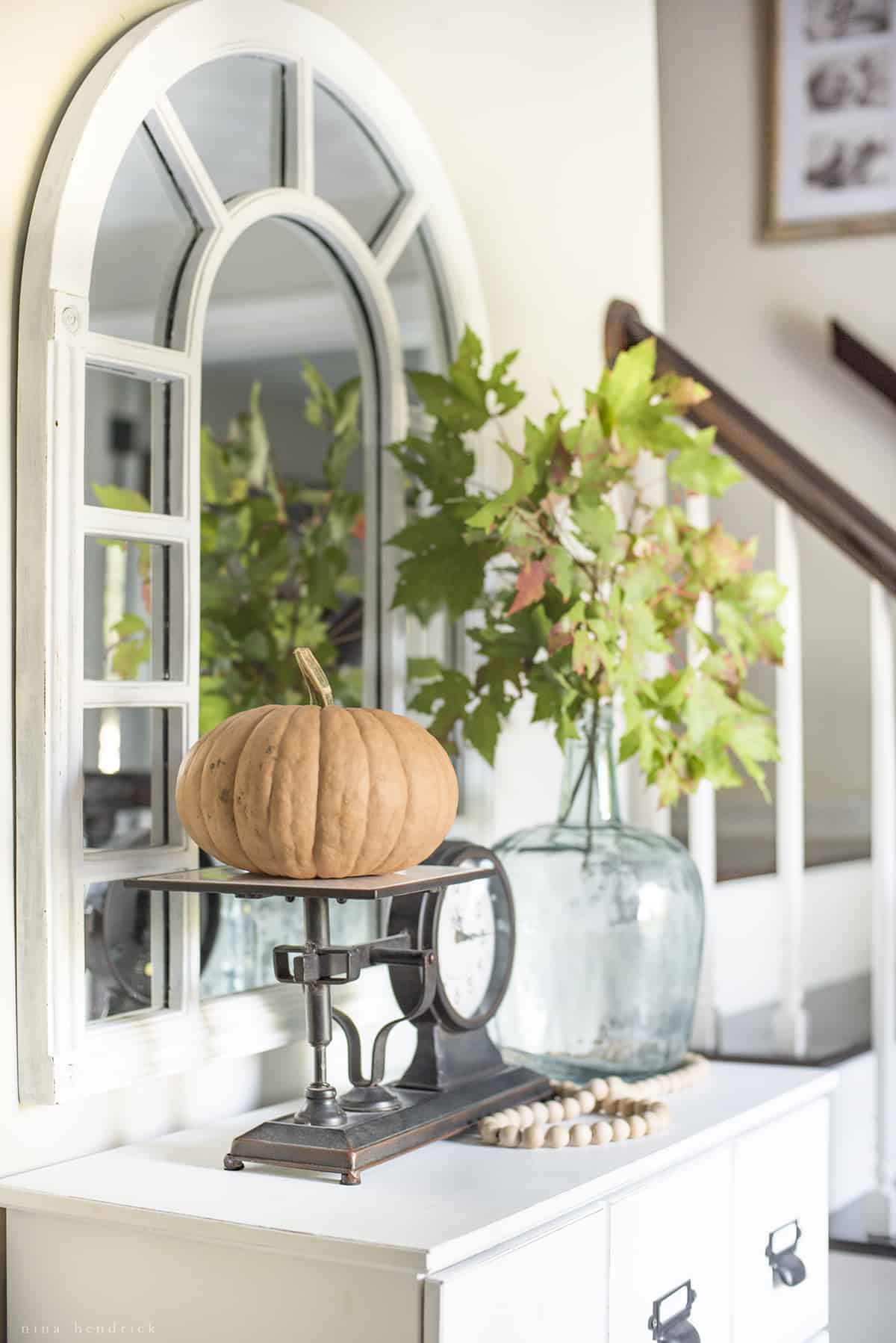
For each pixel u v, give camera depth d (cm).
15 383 133
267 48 163
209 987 169
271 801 129
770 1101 164
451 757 195
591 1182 129
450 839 194
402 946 144
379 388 193
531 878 168
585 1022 166
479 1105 147
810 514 205
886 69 369
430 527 176
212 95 160
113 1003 143
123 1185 127
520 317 212
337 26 178
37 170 135
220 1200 123
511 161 213
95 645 145
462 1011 151
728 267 385
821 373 375
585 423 167
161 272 154
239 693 216
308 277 198
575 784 174
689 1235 148
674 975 168
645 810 221
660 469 228
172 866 149
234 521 219
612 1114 155
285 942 180
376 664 195
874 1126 221
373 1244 111
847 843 298
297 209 172
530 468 163
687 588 181
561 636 160
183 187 155
